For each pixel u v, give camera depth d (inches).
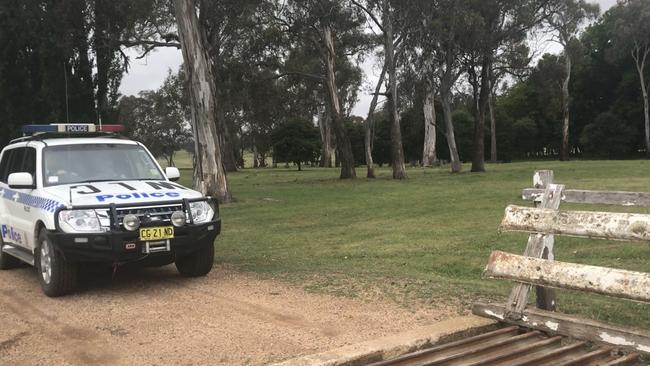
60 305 267.3
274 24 1269.7
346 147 1437.0
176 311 251.9
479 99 1552.7
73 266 277.1
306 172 2079.2
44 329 230.1
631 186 884.0
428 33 1342.3
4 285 316.2
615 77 2699.3
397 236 504.1
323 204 814.5
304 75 1429.6
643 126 2605.8
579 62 2375.7
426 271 350.0
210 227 297.6
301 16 1277.1
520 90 3154.5
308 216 685.3
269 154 3476.9
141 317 243.6
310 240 502.9
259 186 1244.5
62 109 1015.0
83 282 313.9
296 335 216.4
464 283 305.0
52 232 269.7
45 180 308.0
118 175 325.1
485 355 195.2
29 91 1016.2
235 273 337.1
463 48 1449.3
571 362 182.9
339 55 1542.8
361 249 443.2
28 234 308.3
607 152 2642.7
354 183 1239.5
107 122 1086.4
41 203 289.1
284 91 1604.3
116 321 238.7
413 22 1328.7
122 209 274.2
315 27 1326.3
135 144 349.7
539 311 217.3
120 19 1032.2
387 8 1316.4
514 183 1075.3
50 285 278.5
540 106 2982.3
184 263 323.3
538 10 1483.8
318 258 407.2
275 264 374.3
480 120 1553.9
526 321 217.2
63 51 976.3
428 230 530.3
